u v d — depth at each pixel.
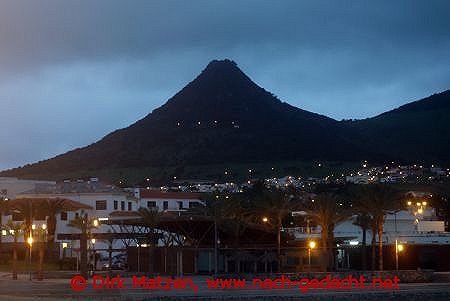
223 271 88.12
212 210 80.94
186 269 87.81
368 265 88.94
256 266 85.69
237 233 83.25
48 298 61.38
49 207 95.69
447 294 67.31
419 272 78.38
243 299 62.62
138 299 61.66
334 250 88.62
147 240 92.81
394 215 97.69
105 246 107.81
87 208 112.69
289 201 85.19
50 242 95.25
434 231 96.38
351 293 66.88
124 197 120.75
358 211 83.00
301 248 85.81
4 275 82.38
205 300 61.88
